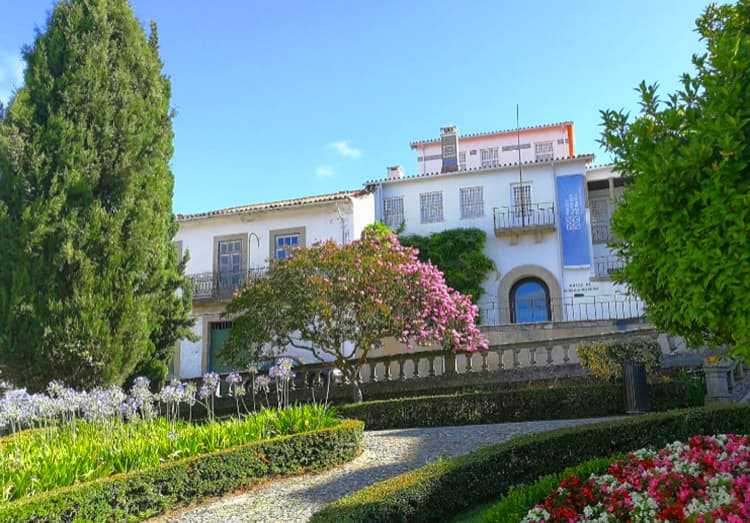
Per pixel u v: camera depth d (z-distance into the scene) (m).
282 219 22.05
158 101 14.08
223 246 22.61
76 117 12.59
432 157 35.16
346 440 9.03
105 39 13.31
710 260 3.84
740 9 4.70
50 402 8.80
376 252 14.31
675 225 4.04
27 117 12.36
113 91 13.15
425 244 24.25
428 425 12.41
